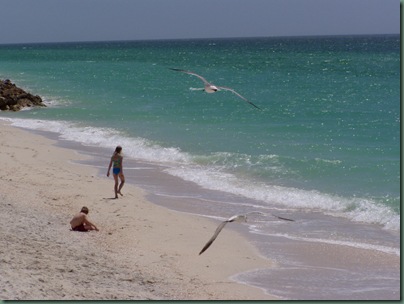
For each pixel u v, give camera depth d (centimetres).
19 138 4206
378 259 2053
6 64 14512
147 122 4841
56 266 1761
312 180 3022
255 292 1767
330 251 2136
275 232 2347
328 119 4869
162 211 2548
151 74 10256
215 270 1939
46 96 6862
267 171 3197
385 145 3772
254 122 4753
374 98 6366
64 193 2736
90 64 14075
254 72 10619
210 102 6041
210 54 19638
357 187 2861
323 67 11831
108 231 2244
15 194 2623
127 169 3353
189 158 3538
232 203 2722
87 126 4750
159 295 1659
